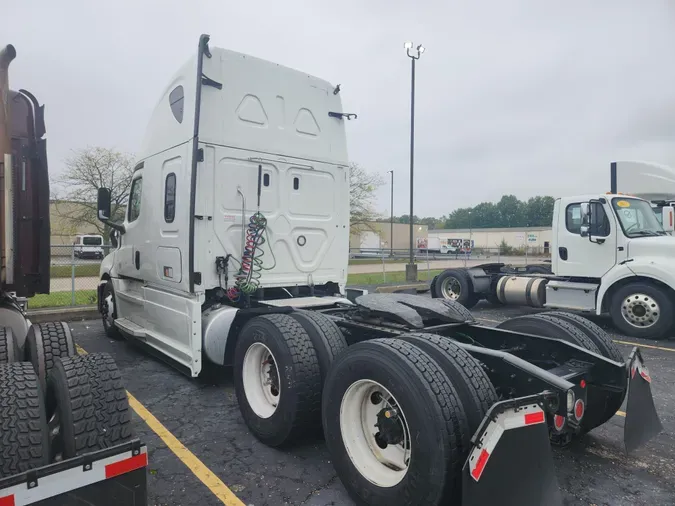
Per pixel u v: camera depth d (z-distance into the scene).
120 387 2.63
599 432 4.12
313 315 4.04
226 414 4.52
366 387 3.00
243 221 5.16
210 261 4.93
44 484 1.96
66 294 11.38
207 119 4.89
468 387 2.65
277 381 3.89
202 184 4.86
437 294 12.42
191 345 4.80
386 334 3.88
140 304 6.18
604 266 8.80
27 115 3.78
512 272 11.77
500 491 2.34
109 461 2.12
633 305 8.36
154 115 5.79
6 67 3.26
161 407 4.69
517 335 3.97
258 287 5.30
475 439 2.33
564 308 9.73
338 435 3.09
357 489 2.92
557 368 3.43
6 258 3.40
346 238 6.22
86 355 2.85
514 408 2.45
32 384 2.44
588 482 3.28
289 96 5.58
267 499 3.06
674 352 7.22
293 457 3.66
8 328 3.36
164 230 5.40
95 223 23.45
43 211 3.80
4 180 3.35
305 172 5.74
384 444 3.00
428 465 2.47
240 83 5.15
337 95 6.09
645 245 8.28
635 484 3.25
